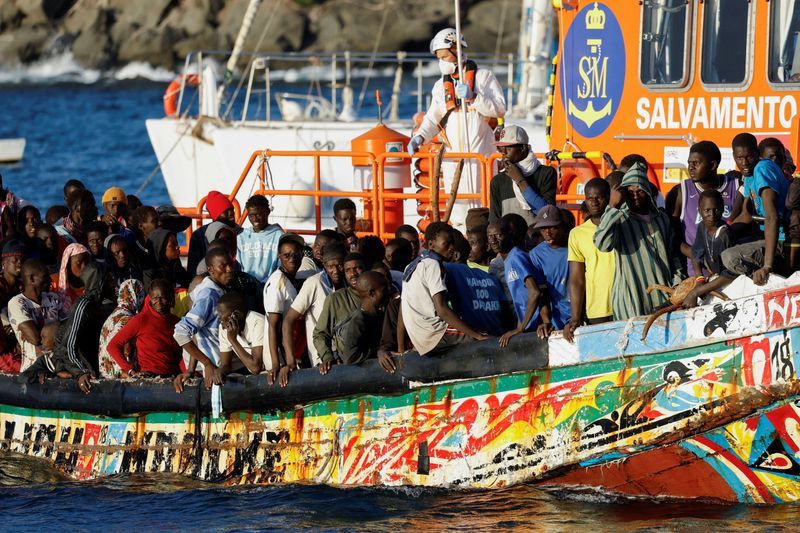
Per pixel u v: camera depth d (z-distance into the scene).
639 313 30.70
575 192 44.03
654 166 42.78
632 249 30.78
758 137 40.81
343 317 34.75
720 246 30.39
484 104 44.53
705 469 31.36
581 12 43.72
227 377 36.06
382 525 31.72
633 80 42.84
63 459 39.16
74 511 34.69
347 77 74.94
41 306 39.91
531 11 74.75
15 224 45.72
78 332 38.28
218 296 36.97
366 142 48.09
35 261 39.62
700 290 29.61
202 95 74.69
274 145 66.00
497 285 33.91
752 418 29.97
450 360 32.75
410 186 48.47
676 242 31.66
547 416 31.91
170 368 37.81
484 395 32.72
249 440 36.31
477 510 32.25
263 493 35.19
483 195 42.56
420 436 33.75
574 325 31.14
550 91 45.28
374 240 38.47
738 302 29.22
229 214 43.28
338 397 34.47
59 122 170.25
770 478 31.05
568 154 42.47
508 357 32.00
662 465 31.55
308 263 39.03
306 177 65.50
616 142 43.47
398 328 33.81
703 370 29.77
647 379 30.45
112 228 43.69
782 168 34.09
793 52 40.06
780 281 28.73
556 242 32.75
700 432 30.36
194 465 37.03
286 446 35.78
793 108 40.16
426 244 35.25
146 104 194.88
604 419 31.14
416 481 33.91
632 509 32.03
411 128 68.06
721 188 33.50
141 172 115.25
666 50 42.06
